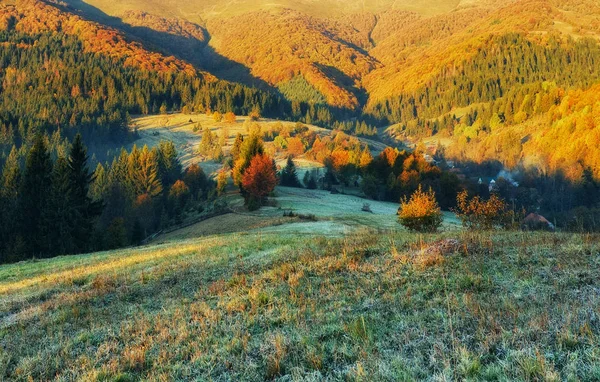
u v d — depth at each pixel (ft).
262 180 231.71
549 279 29.04
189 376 22.81
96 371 24.34
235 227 185.16
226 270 50.78
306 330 26.20
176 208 284.00
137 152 337.72
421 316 25.57
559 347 18.83
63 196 164.66
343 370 20.07
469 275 31.42
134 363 25.12
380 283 33.83
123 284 52.65
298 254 51.26
